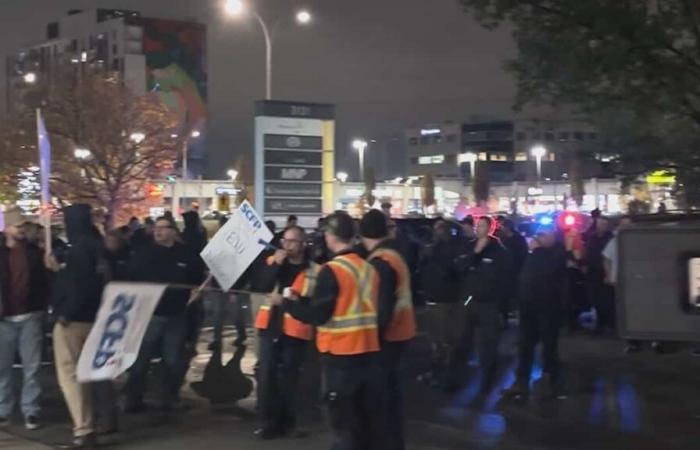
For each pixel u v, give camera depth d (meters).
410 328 6.45
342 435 6.04
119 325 7.35
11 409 9.43
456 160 149.62
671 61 12.95
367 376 6.00
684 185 20.61
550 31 13.25
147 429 8.93
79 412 8.09
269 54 28.67
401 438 6.48
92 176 41.34
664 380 11.71
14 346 9.17
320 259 9.56
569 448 8.27
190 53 129.88
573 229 16.80
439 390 11.20
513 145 143.00
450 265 11.09
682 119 14.80
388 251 6.40
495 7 13.52
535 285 10.41
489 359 10.98
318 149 22.27
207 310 17.34
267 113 21.53
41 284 9.09
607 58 12.72
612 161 21.75
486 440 8.58
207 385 9.98
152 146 43.00
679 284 2.11
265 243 8.59
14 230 8.95
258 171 21.53
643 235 2.14
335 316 5.97
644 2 12.87
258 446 8.16
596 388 11.21
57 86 42.34
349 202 76.44
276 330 8.43
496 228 13.69
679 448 8.24
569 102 14.33
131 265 9.61
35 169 41.78
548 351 10.65
